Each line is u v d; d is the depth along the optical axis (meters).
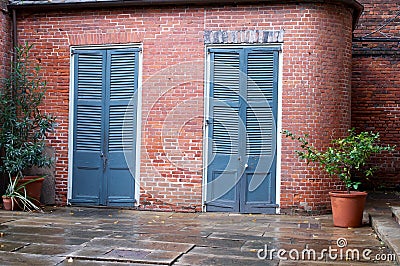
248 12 9.23
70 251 6.26
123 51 9.70
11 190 9.34
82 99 9.88
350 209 7.99
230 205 9.27
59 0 9.83
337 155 8.00
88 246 6.52
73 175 9.95
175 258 5.96
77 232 7.42
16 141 9.44
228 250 6.40
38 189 9.65
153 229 7.72
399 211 7.96
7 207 9.35
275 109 9.16
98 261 5.88
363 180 12.44
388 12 12.62
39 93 9.60
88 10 9.83
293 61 9.09
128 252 6.23
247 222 8.38
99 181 9.81
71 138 9.95
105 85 9.79
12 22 10.16
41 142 9.53
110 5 9.59
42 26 10.05
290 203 9.09
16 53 9.93
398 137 12.34
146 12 9.58
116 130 9.73
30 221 8.27
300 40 9.07
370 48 12.45
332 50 9.20
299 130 9.05
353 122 12.49
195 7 9.40
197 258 6.00
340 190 9.28
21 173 9.46
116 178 9.73
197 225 8.09
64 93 9.95
